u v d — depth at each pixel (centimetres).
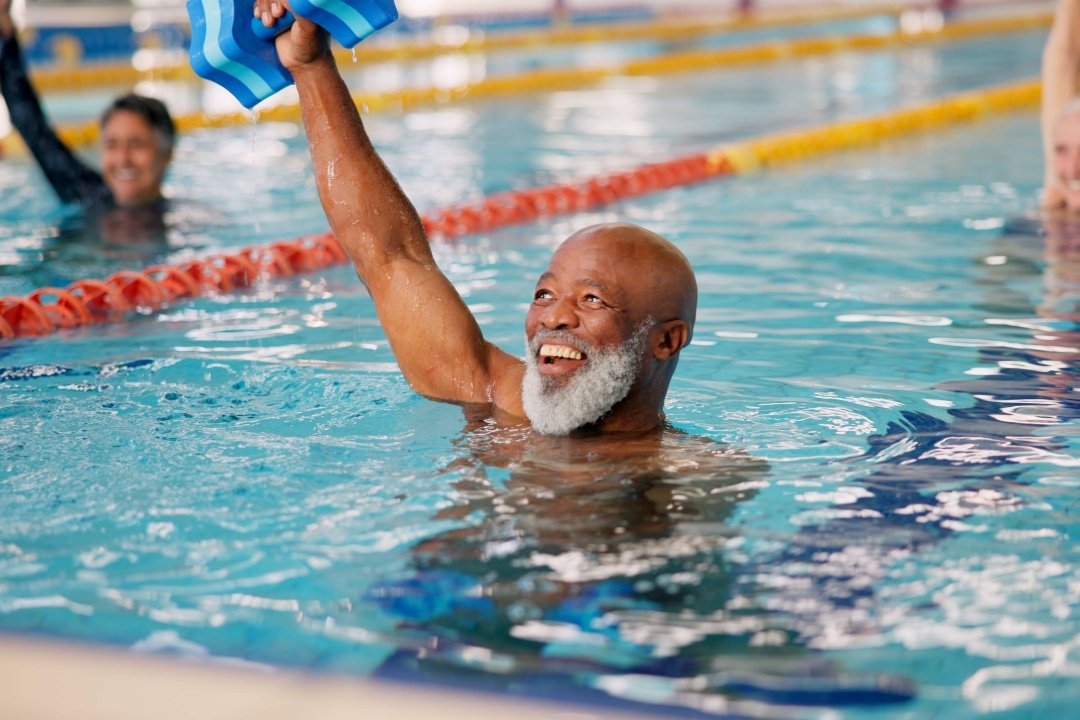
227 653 155
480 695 144
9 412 258
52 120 888
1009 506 202
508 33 1619
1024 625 161
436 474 217
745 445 234
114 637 158
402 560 182
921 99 993
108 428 246
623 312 231
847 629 160
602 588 172
